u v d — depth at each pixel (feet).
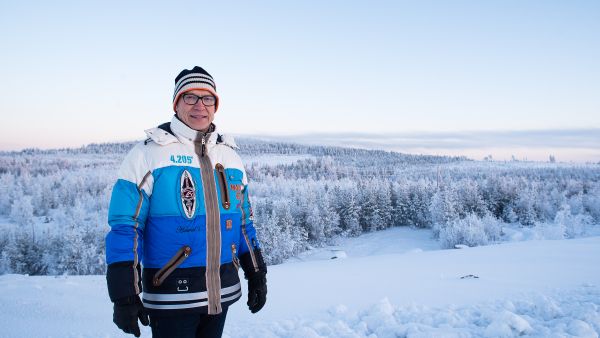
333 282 27.99
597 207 264.11
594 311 15.40
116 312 6.19
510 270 29.71
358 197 288.30
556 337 12.78
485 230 210.38
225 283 7.13
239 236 7.89
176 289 6.63
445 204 252.42
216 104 7.69
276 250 205.98
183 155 7.01
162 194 6.74
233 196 7.54
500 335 13.39
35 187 424.46
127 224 6.51
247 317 17.44
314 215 257.14
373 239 265.54
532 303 17.22
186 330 6.76
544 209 273.54
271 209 264.52
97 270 180.55
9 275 33.76
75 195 415.23
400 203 290.76
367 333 14.93
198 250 6.83
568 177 489.26
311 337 13.94
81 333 15.28
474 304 18.16
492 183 293.02
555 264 31.78
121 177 6.71
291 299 21.67
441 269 33.04
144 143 6.97
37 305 20.15
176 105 7.52
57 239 196.75
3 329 15.87
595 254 37.11
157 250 6.73
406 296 21.04
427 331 13.79
